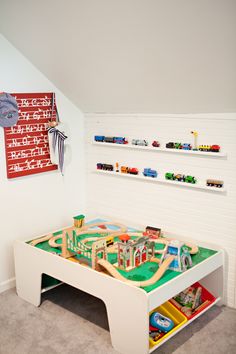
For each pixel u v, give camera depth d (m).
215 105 2.92
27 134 3.43
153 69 2.82
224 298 3.20
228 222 3.09
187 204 3.30
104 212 3.92
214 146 3.03
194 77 2.72
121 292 2.59
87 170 3.98
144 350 2.52
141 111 3.41
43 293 3.41
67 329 2.91
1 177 3.32
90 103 3.65
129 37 2.62
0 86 3.22
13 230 3.47
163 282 2.66
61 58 3.18
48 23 2.83
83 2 2.49
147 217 3.59
